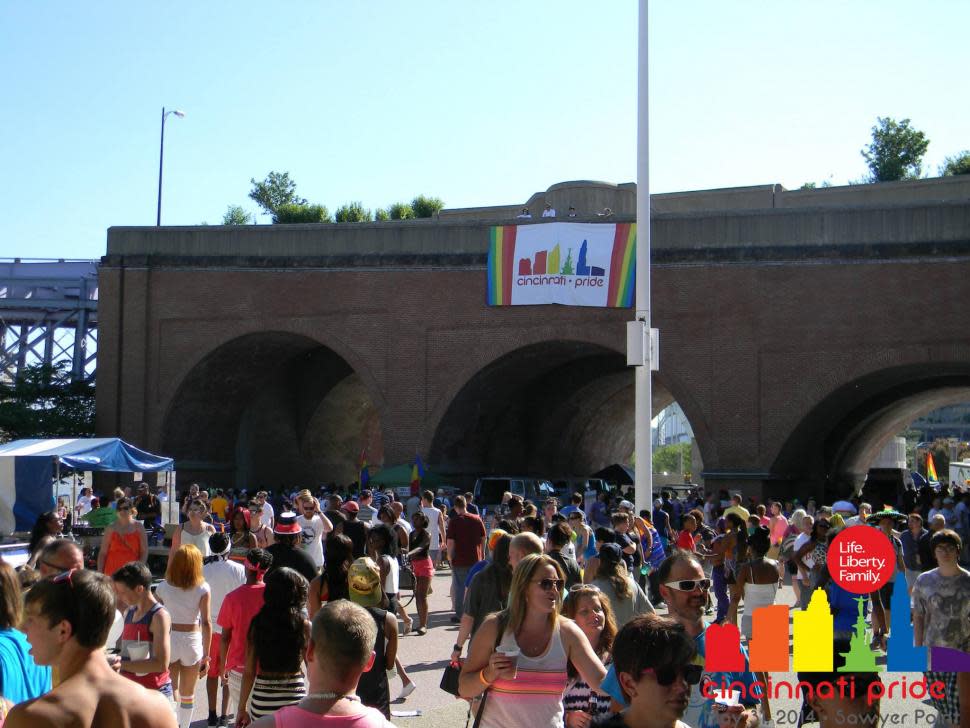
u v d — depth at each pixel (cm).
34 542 1416
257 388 4616
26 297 5350
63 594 514
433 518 2408
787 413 3597
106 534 1500
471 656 668
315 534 1772
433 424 3969
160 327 4275
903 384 4134
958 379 4025
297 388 4950
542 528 1404
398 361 4028
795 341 3609
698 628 707
